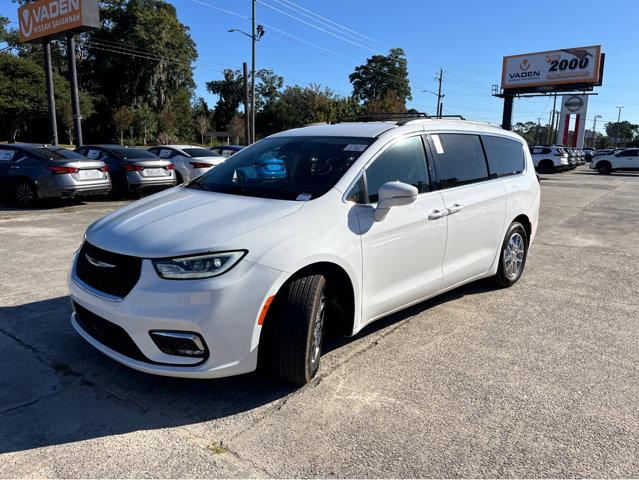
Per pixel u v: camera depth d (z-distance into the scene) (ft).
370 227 11.62
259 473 8.13
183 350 9.46
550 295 17.76
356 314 11.57
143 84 196.44
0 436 8.92
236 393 10.57
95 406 9.95
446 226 14.03
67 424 9.34
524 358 12.56
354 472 8.19
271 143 14.39
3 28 212.23
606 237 29.37
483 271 16.51
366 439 9.07
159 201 12.23
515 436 9.27
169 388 10.69
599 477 8.20
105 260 10.05
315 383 11.05
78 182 34.99
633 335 14.19
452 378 11.43
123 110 184.14
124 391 10.53
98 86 197.06
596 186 69.41
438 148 14.51
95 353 12.17
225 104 296.10
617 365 12.26
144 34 186.80
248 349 9.66
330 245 10.62
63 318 14.33
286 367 10.35
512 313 15.80
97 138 204.64
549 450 8.87
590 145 360.07
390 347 13.05
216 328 9.27
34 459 8.34
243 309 9.43
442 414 9.95
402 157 13.29
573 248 26.07
